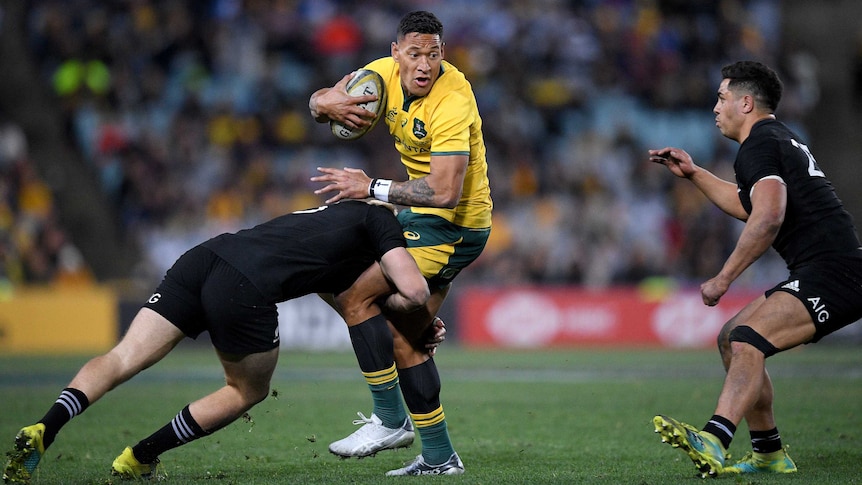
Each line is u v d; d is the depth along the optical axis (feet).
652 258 236.22
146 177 233.55
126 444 82.33
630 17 285.43
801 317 61.11
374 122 68.95
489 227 71.26
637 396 118.52
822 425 91.09
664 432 57.88
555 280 234.17
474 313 219.20
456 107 65.98
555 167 254.47
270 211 233.55
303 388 129.29
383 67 69.41
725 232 248.11
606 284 234.17
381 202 66.03
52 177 235.61
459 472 67.21
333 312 208.03
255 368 61.93
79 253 230.68
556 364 168.35
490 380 140.15
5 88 241.96
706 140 273.33
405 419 68.49
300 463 72.95
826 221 62.44
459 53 267.39
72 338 203.51
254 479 63.87
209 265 60.70
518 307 220.02
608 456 75.25
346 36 261.24
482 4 278.05
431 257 68.54
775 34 297.94
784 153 62.90
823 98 291.79
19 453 56.03
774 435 66.13
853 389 123.75
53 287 210.79
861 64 291.38
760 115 65.31
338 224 63.26
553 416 100.68
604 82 273.33
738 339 61.41
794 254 63.05
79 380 58.23
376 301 65.82
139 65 246.88
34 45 248.11
